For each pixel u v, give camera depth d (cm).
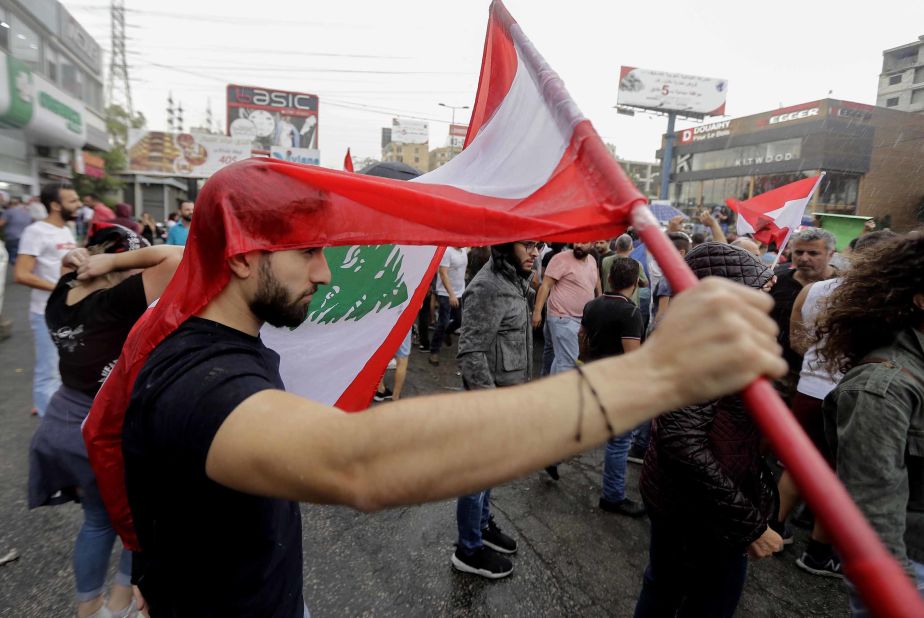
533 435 63
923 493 149
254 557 101
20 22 1681
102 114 2547
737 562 175
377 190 95
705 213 636
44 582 251
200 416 79
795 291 361
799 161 3422
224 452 74
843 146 3231
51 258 395
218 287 98
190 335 96
